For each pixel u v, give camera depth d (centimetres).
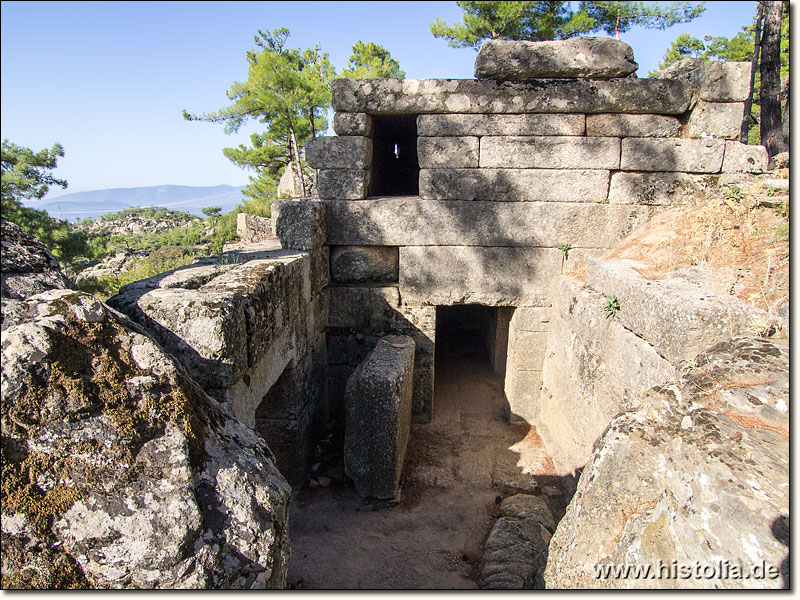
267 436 566
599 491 276
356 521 543
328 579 458
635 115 654
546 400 691
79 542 192
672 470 247
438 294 705
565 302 623
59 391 198
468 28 1348
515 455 670
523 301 699
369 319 726
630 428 278
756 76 1619
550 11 1332
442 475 623
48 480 191
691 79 643
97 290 1181
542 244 681
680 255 520
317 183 684
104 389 209
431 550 502
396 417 539
